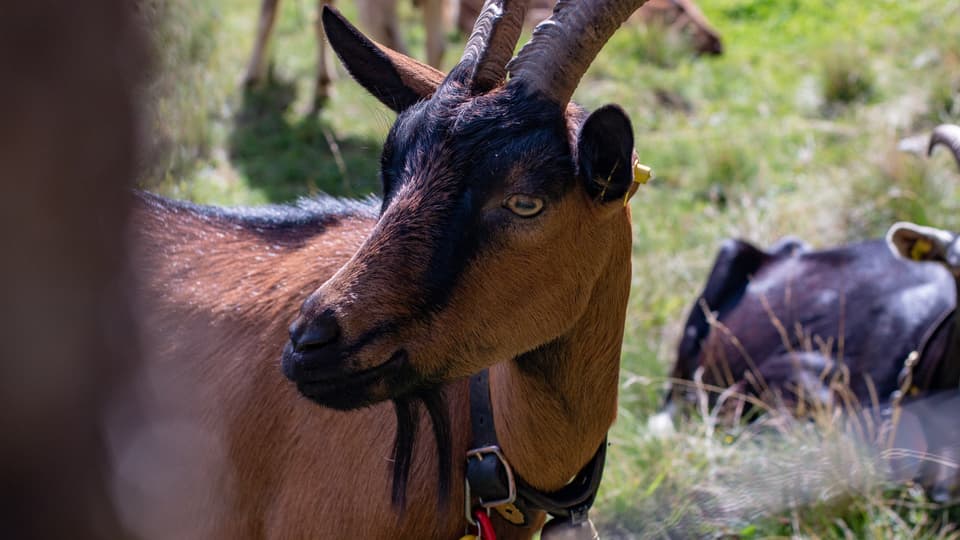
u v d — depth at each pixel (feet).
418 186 6.54
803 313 16.87
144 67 1.98
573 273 6.94
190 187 16.66
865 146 24.08
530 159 6.47
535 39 6.63
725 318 17.48
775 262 17.97
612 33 6.63
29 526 1.83
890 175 21.30
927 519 13.50
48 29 1.77
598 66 30.17
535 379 7.52
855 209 20.94
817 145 25.44
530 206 6.52
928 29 31.50
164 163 13.70
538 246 6.66
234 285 8.69
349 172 22.81
